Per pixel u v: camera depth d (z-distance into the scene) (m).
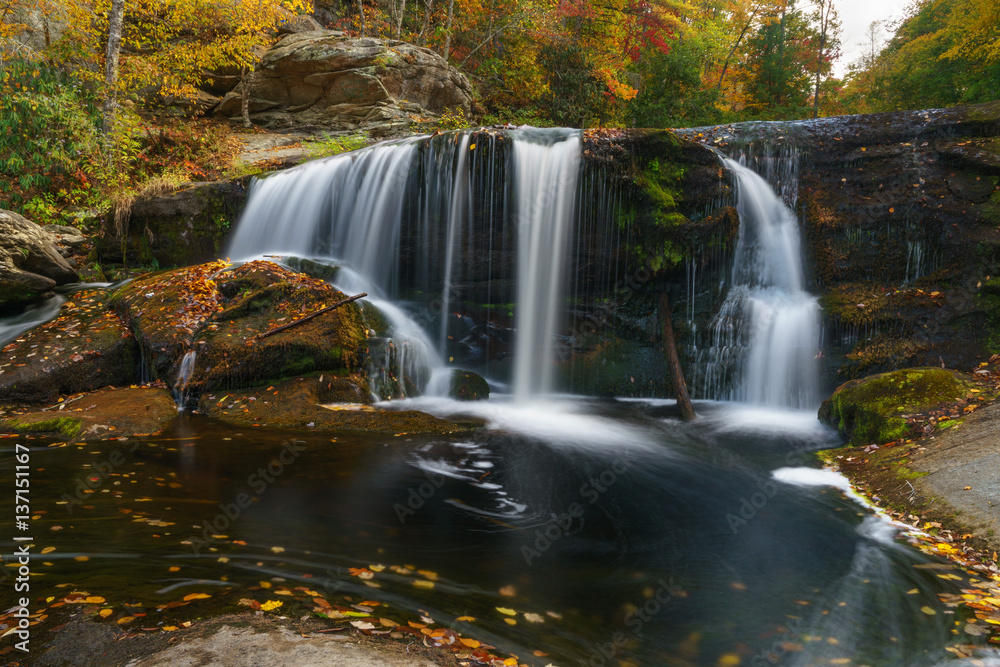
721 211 8.27
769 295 8.55
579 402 8.38
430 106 17.12
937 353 7.23
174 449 5.05
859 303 7.84
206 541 3.37
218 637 2.35
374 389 7.27
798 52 32.19
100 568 2.93
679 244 8.41
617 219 8.48
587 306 8.80
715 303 8.57
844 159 8.84
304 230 9.66
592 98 20.53
